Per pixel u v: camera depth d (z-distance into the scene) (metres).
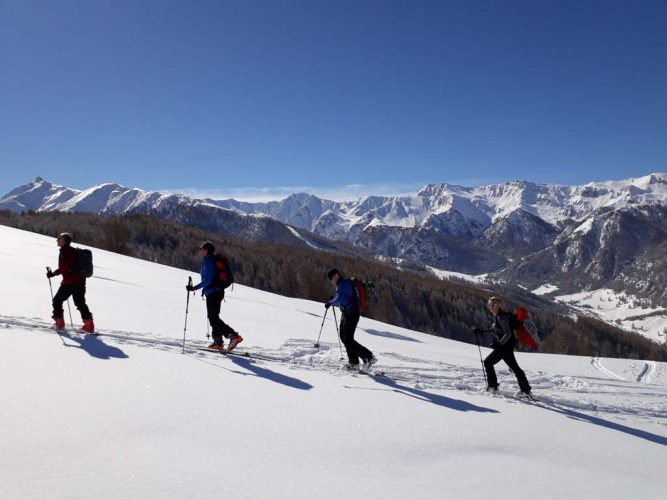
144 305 14.83
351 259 132.75
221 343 9.98
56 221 105.06
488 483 4.96
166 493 3.88
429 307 104.31
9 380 6.18
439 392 9.14
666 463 6.75
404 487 4.59
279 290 89.44
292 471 4.62
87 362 7.47
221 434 5.33
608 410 10.35
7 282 14.47
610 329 120.25
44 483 3.84
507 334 9.97
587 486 5.23
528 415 8.27
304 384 8.05
